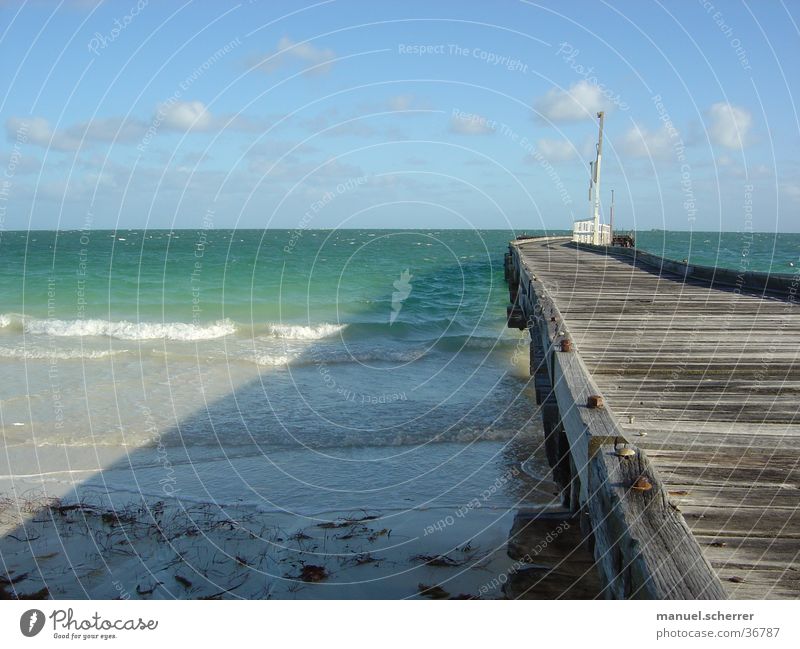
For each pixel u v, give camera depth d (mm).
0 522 5984
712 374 5109
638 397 4516
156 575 5039
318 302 22938
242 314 20062
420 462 7582
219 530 5824
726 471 3244
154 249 51219
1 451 7914
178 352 14047
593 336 6613
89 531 5812
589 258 18234
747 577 2344
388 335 16891
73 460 7645
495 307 22922
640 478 2561
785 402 4387
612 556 2492
